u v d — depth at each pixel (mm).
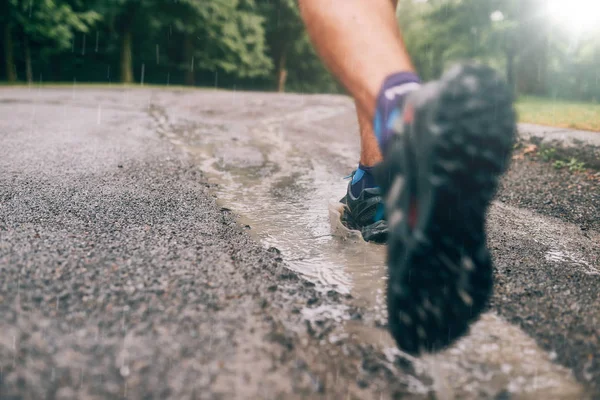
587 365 893
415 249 836
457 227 825
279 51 25188
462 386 828
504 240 1646
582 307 1127
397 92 913
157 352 854
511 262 1424
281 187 2332
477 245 867
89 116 4527
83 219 1592
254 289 1141
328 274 1291
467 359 905
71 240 1362
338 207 1703
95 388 752
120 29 16438
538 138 3195
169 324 947
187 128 4094
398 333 895
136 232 1489
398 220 850
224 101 6656
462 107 736
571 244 1633
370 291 1188
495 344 955
